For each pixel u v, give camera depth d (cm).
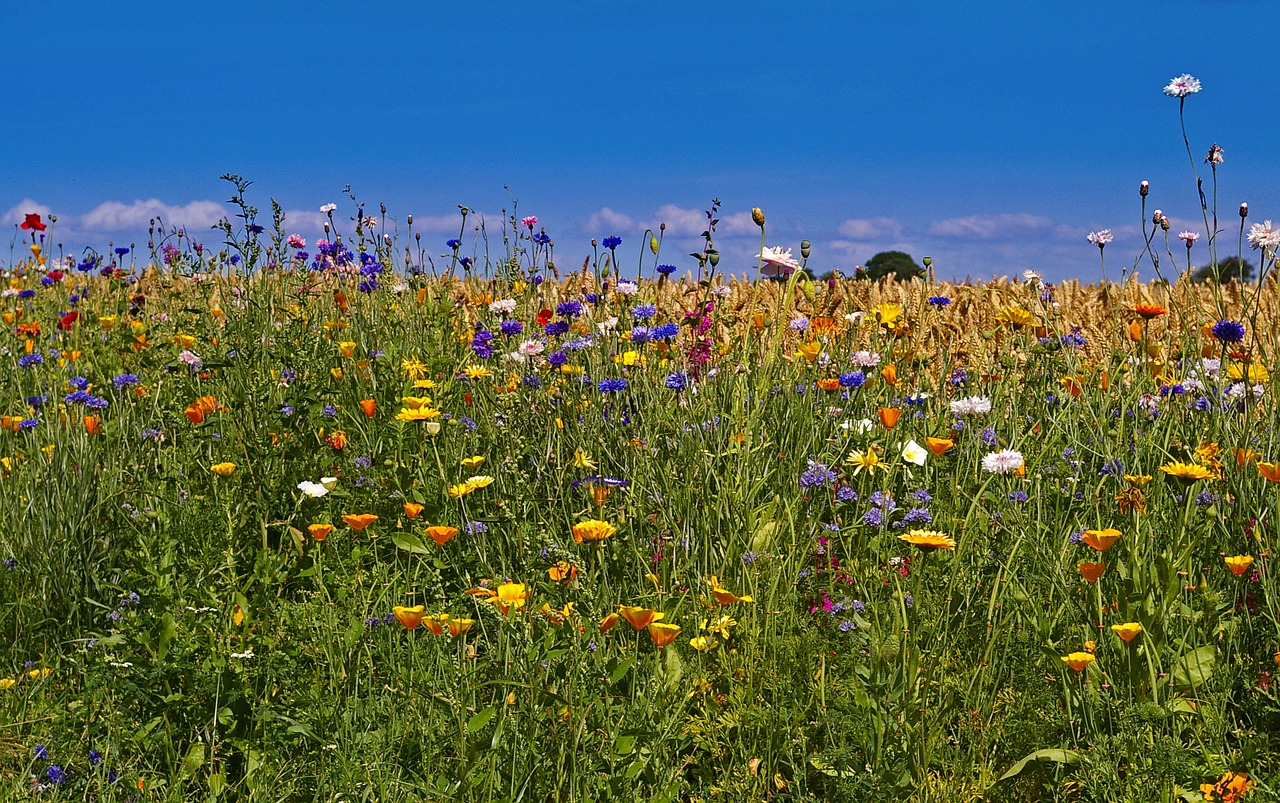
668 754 255
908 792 240
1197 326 445
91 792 244
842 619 299
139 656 265
